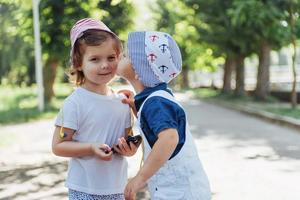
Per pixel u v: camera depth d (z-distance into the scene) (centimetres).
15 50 2856
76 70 301
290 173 738
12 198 604
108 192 299
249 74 4866
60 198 602
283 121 1432
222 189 641
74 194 301
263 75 2278
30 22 2116
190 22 2564
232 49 2508
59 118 297
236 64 2650
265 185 662
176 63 287
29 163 859
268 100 2281
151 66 280
